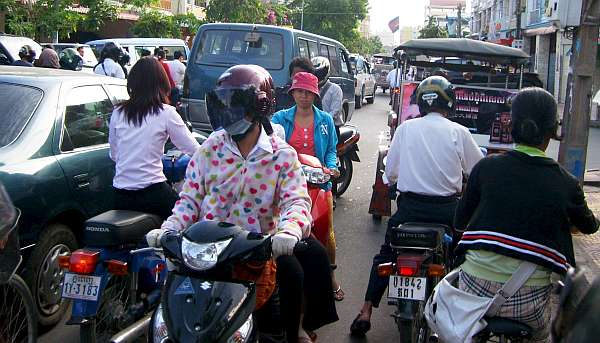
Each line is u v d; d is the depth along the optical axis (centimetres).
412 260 391
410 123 453
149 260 400
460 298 324
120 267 367
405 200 451
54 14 2155
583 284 199
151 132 434
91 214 514
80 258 365
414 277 393
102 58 1191
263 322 340
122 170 438
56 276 478
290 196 325
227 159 330
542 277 318
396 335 495
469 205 342
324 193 487
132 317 385
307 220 317
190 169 337
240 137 322
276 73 998
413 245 397
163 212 443
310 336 376
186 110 1048
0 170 433
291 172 330
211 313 267
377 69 3388
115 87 591
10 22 2097
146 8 3002
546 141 332
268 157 327
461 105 798
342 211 858
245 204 331
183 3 3553
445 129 441
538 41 3272
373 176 1085
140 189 435
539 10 3212
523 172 322
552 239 315
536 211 315
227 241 278
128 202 439
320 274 361
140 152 434
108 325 388
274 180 329
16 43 1395
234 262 280
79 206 498
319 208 478
